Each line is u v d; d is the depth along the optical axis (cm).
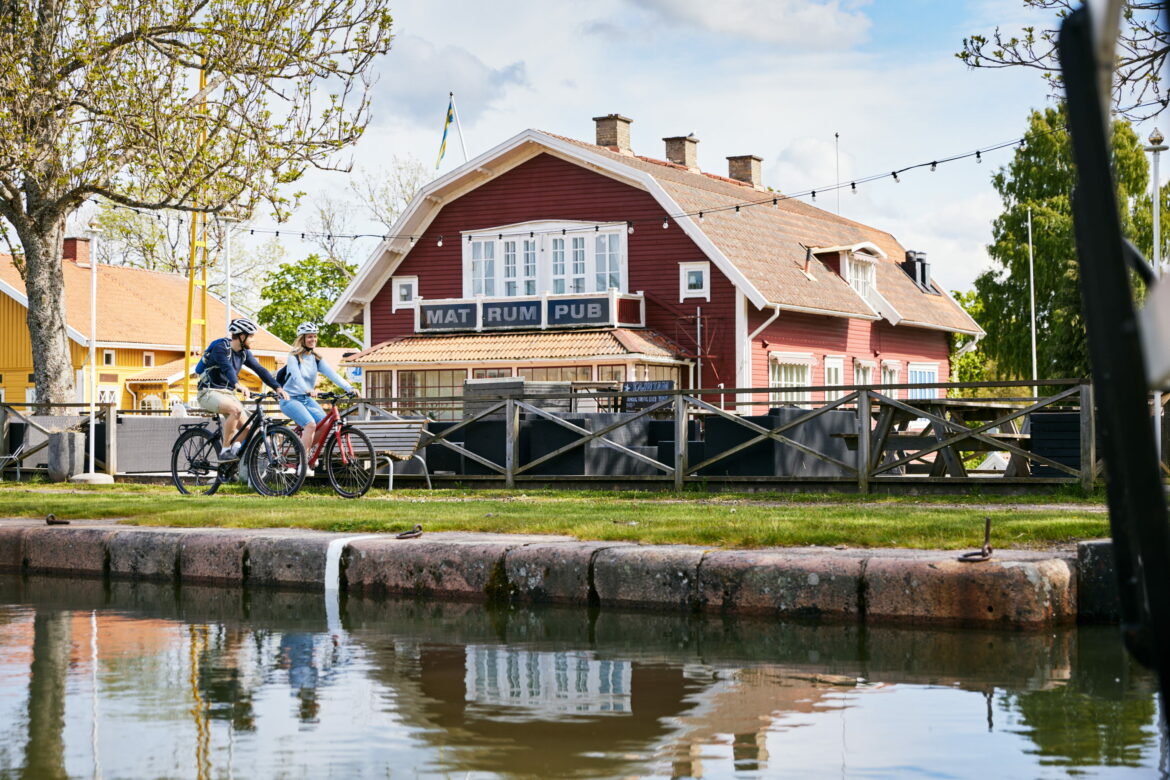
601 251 3052
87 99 1845
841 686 464
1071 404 1530
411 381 3027
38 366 2042
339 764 362
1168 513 168
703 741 384
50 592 783
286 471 1232
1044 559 605
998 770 342
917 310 3738
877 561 618
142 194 1903
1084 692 444
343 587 770
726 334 2912
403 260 3266
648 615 655
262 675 498
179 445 1309
